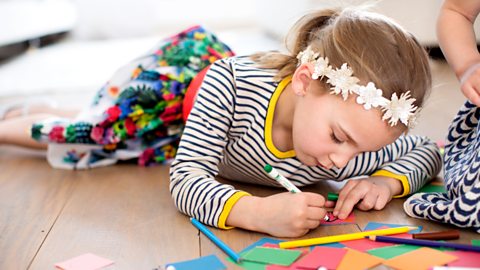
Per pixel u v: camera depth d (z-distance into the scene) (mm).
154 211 1076
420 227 956
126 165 1439
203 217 988
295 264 827
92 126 1400
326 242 899
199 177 1026
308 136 931
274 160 1097
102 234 973
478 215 910
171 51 1447
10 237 972
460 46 998
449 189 1029
